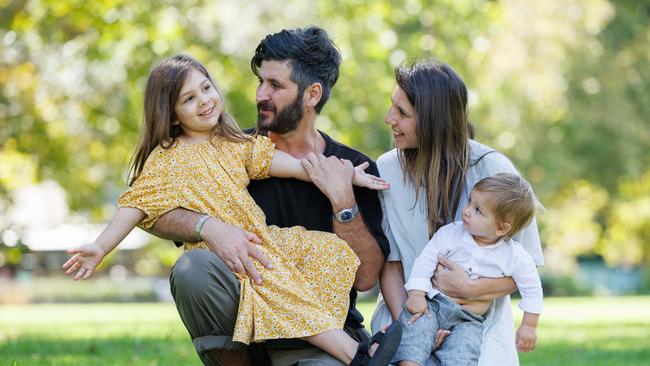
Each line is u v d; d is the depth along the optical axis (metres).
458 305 4.05
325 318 3.88
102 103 14.43
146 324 10.45
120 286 28.55
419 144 4.26
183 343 7.80
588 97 22.34
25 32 13.50
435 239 4.19
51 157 15.01
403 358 3.97
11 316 13.79
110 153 16.19
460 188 4.29
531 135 21.38
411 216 4.33
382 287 4.35
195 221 3.98
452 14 15.05
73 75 14.14
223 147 4.19
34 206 26.05
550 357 7.76
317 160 4.16
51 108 14.62
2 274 31.34
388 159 4.41
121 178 17.02
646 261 27.52
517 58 20.27
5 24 13.27
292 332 3.84
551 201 24.39
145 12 13.38
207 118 4.16
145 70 13.54
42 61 13.90
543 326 10.65
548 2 21.33
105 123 14.84
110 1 13.27
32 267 31.73
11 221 14.81
